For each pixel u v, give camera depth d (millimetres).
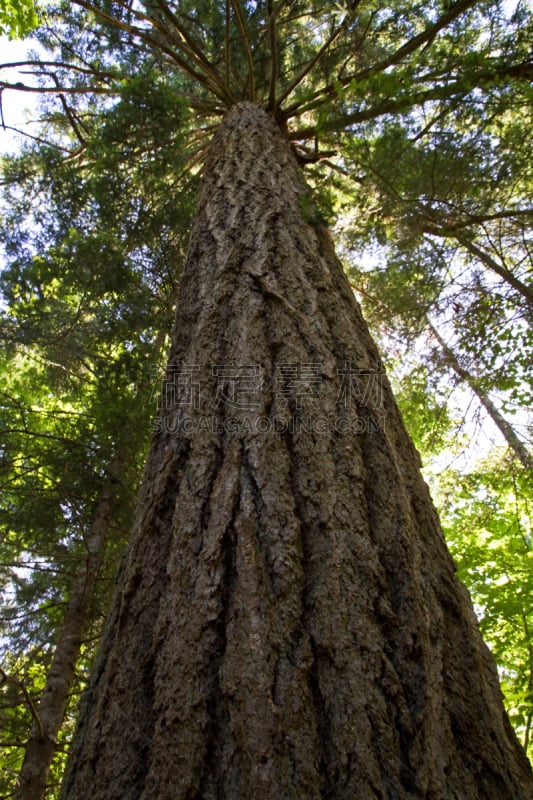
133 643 1456
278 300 2215
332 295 2416
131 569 1618
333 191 6172
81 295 5223
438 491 6582
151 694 1342
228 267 2422
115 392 4859
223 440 1759
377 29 5293
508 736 1395
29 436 4898
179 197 5363
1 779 5355
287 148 4090
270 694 1211
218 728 1208
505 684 5980
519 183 4785
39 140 5844
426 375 5852
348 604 1374
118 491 4863
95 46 6273
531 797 1249
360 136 4648
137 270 5266
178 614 1411
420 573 1534
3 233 5363
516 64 4379
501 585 5773
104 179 5086
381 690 1254
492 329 5164
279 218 2795
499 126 4344
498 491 6348
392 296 5891
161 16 5930
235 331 2098
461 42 4648
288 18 5887
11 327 4980
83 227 5348
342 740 1167
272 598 1361
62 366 5289
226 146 3820
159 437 1988
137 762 1241
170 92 5156
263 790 1085
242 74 6082
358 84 4031
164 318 5191
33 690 4988
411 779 1142
